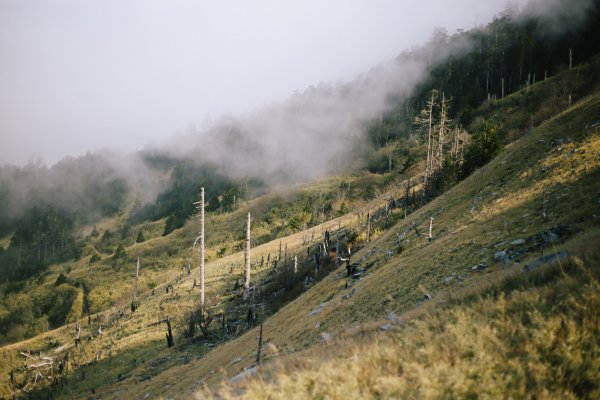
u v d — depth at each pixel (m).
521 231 20.28
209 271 75.88
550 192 23.92
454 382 4.89
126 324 57.34
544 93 97.38
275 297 47.12
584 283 6.95
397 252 32.28
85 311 95.94
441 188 55.28
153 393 24.47
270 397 6.11
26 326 103.38
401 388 5.00
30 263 179.50
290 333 24.09
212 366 24.45
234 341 31.20
